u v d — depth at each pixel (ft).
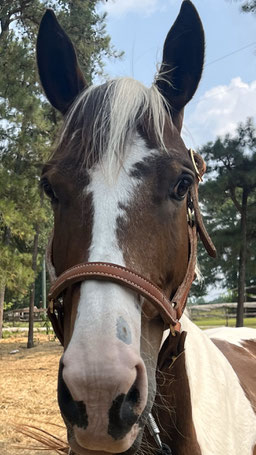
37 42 6.33
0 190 31.78
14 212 31.12
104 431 3.92
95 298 4.27
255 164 37.58
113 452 4.11
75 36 42.78
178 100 6.15
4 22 40.52
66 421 4.20
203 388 6.05
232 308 58.85
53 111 36.32
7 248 32.91
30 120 33.32
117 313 4.20
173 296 5.42
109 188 4.83
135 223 4.75
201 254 40.24
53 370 31.17
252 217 40.81
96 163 4.96
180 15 6.27
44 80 6.35
